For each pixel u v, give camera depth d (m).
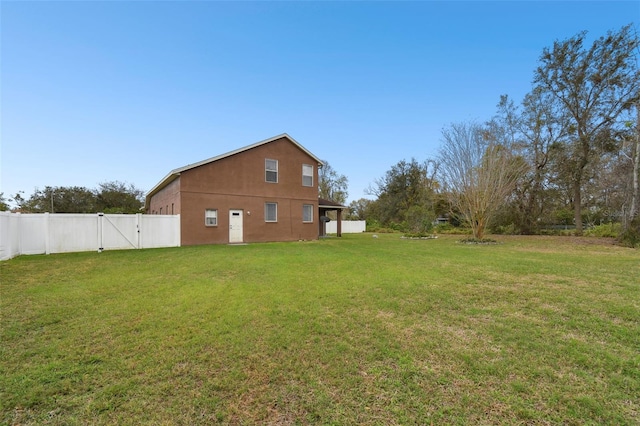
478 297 5.17
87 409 2.28
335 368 2.88
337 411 2.26
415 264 8.52
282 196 17.86
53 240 11.75
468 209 17.75
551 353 3.14
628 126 15.59
